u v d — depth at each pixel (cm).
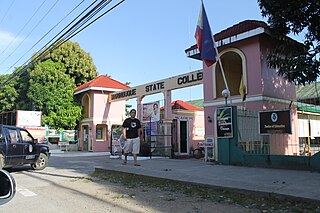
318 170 973
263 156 1109
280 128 1141
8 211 653
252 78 1378
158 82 2084
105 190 859
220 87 1551
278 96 1436
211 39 1307
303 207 617
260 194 703
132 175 1034
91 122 2736
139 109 2275
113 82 2823
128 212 630
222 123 1232
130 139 1248
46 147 1395
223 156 1228
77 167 1447
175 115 2278
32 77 2878
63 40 1390
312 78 1034
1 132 1213
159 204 689
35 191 861
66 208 670
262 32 1286
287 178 859
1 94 3234
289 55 1170
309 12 1060
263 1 1108
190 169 1098
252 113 1280
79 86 3053
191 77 1825
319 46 1052
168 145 1983
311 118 1877
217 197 735
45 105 2803
